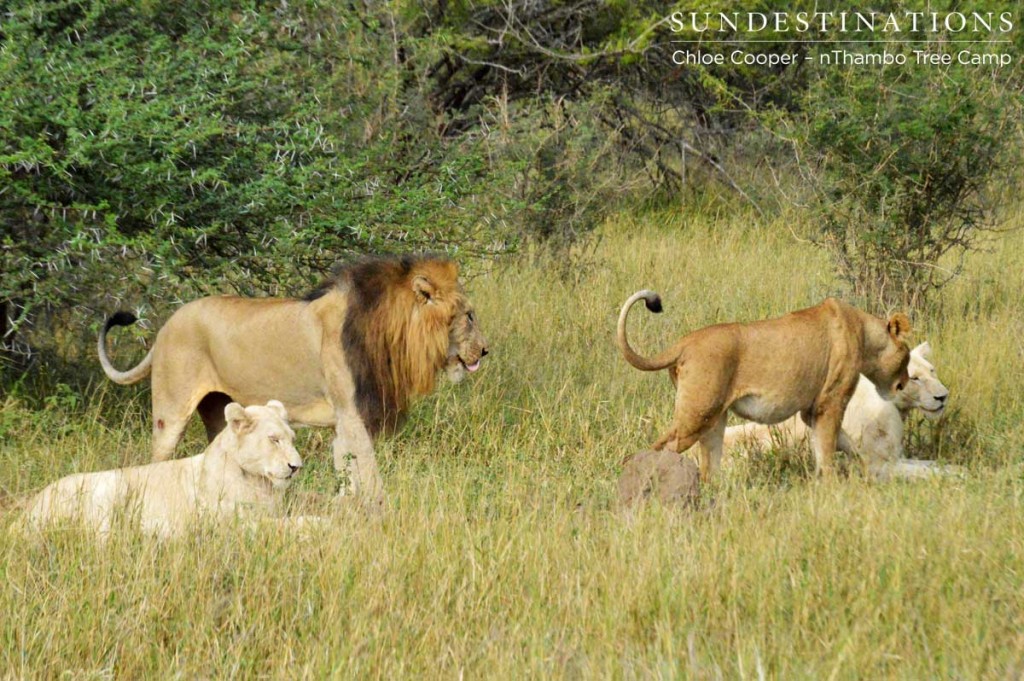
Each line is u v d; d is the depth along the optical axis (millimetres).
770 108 25281
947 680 7367
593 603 8398
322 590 8492
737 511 10094
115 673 7820
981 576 8594
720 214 25141
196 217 12945
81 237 11656
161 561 8859
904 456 13016
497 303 17688
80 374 14406
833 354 11547
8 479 11180
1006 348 15414
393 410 11250
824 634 7887
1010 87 19891
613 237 22562
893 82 17453
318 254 14023
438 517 9719
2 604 8242
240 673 7777
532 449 12492
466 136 20391
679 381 11367
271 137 13867
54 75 12281
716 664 7500
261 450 9867
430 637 8008
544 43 24562
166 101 12461
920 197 17062
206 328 11359
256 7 15102
